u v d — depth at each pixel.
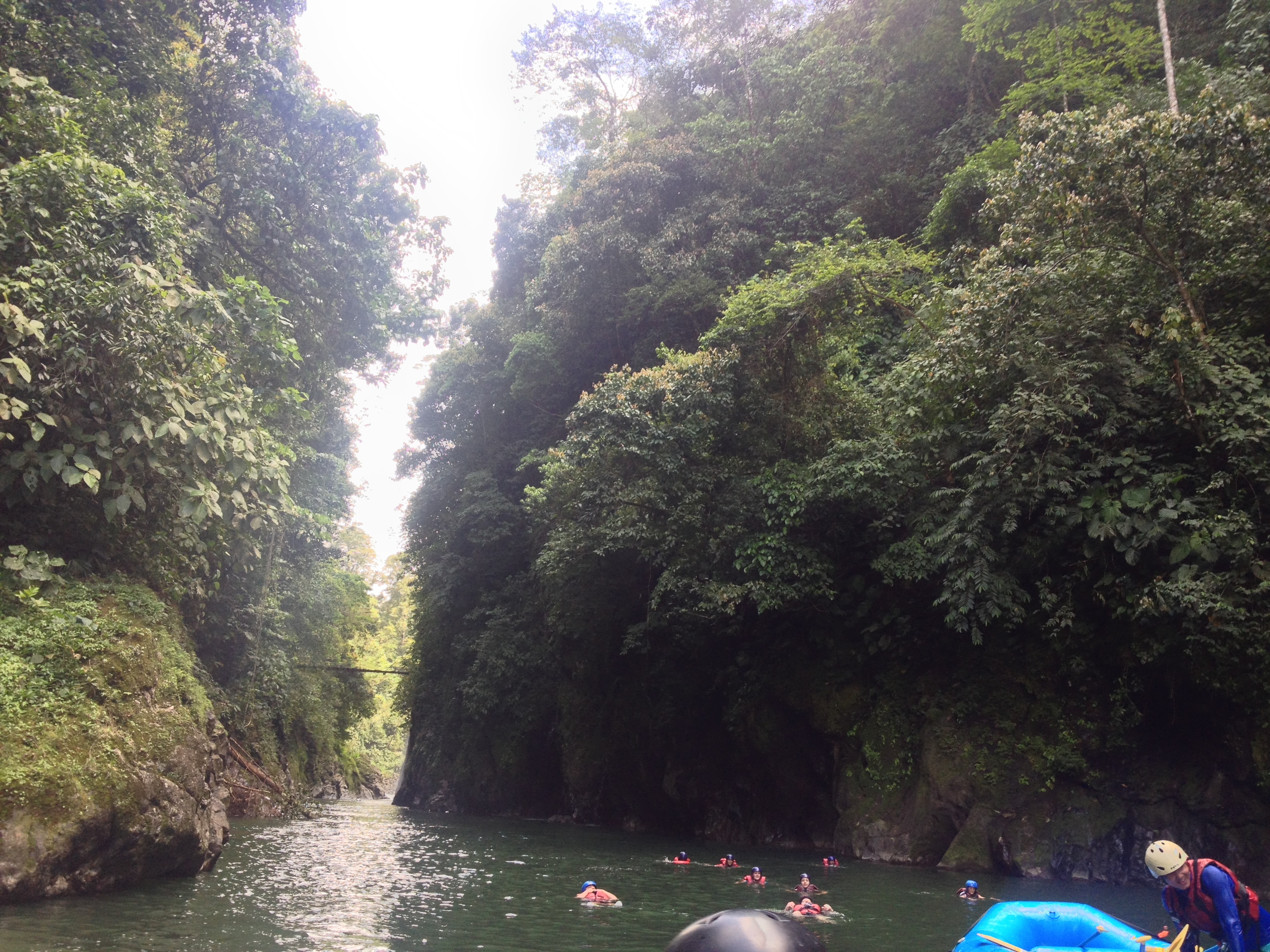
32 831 7.20
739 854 16.41
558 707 27.83
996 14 21.41
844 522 17.08
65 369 9.41
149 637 9.41
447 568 30.62
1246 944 5.00
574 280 27.17
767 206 25.84
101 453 9.45
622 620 23.38
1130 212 12.49
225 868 10.71
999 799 14.09
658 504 17.70
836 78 25.98
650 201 26.69
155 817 8.35
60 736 7.84
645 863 14.36
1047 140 13.16
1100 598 12.98
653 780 23.33
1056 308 13.34
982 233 19.09
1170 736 13.32
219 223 17.56
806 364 17.69
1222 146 11.95
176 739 8.97
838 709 17.42
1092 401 13.35
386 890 9.90
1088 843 13.11
